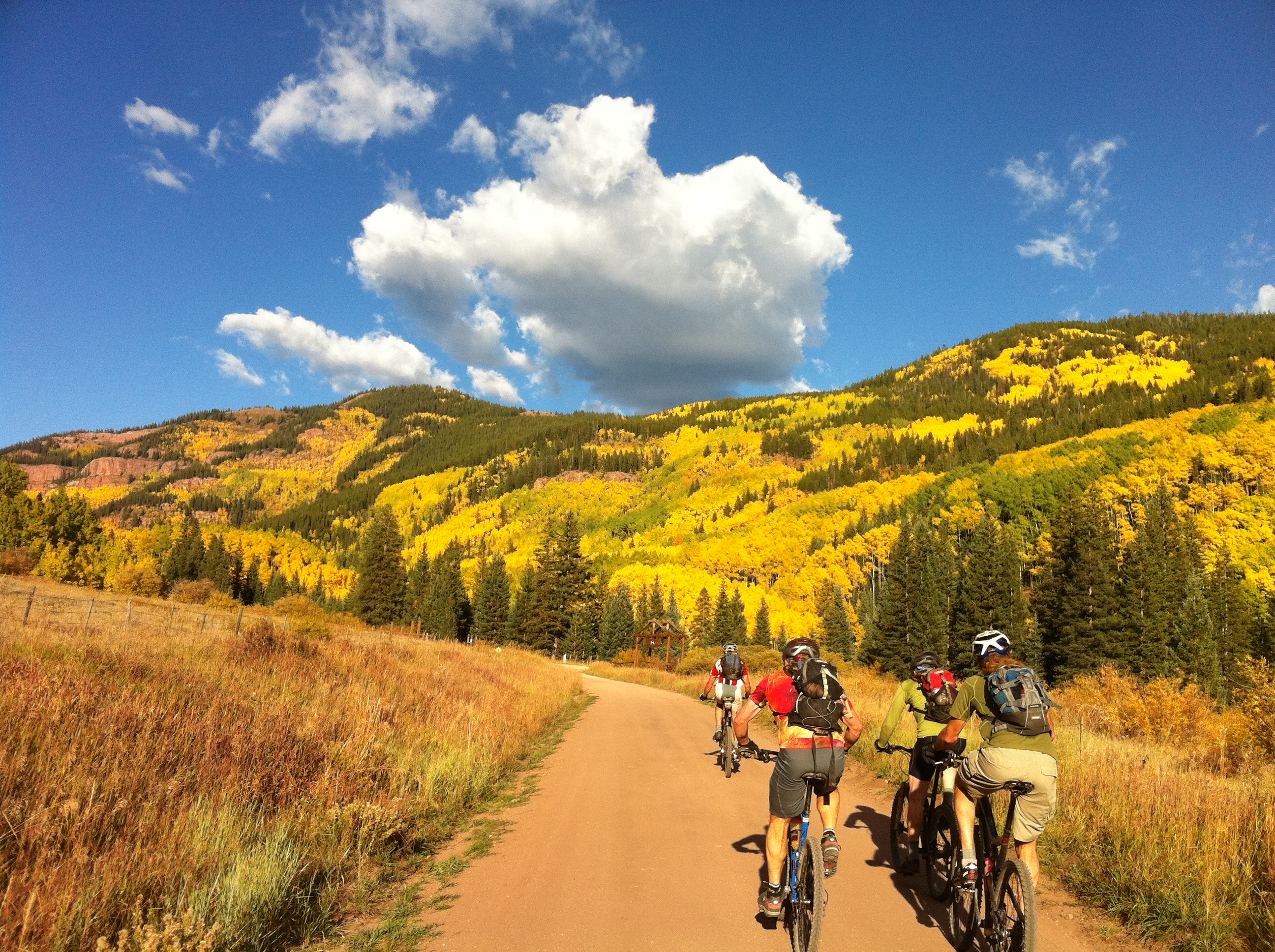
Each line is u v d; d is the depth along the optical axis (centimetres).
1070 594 5344
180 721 684
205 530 15125
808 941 350
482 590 8550
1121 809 579
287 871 468
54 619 1684
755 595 12350
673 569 14375
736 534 17788
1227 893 433
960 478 14212
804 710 395
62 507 8388
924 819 499
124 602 2978
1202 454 10025
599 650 8600
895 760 933
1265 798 560
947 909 452
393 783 710
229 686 957
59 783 478
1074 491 10069
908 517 12412
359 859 539
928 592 6456
